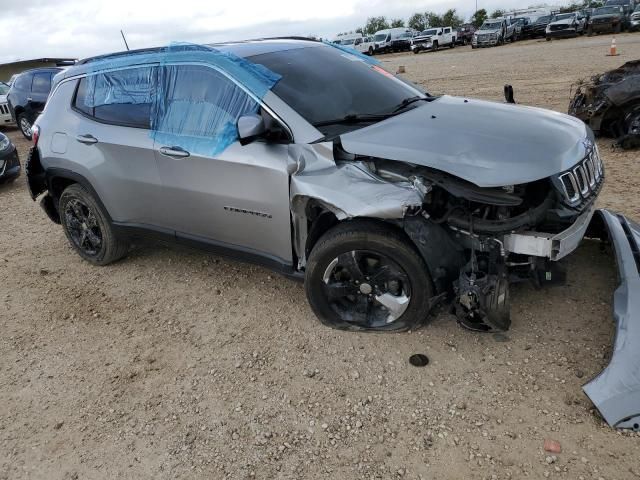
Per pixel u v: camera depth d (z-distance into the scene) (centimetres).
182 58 389
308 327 367
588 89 804
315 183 317
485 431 266
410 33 4053
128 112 422
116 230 462
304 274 359
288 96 351
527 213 292
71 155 457
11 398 332
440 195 311
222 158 358
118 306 428
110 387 331
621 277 314
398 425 277
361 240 315
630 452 244
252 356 345
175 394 319
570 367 301
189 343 368
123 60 431
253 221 363
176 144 383
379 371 316
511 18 3791
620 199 532
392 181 311
